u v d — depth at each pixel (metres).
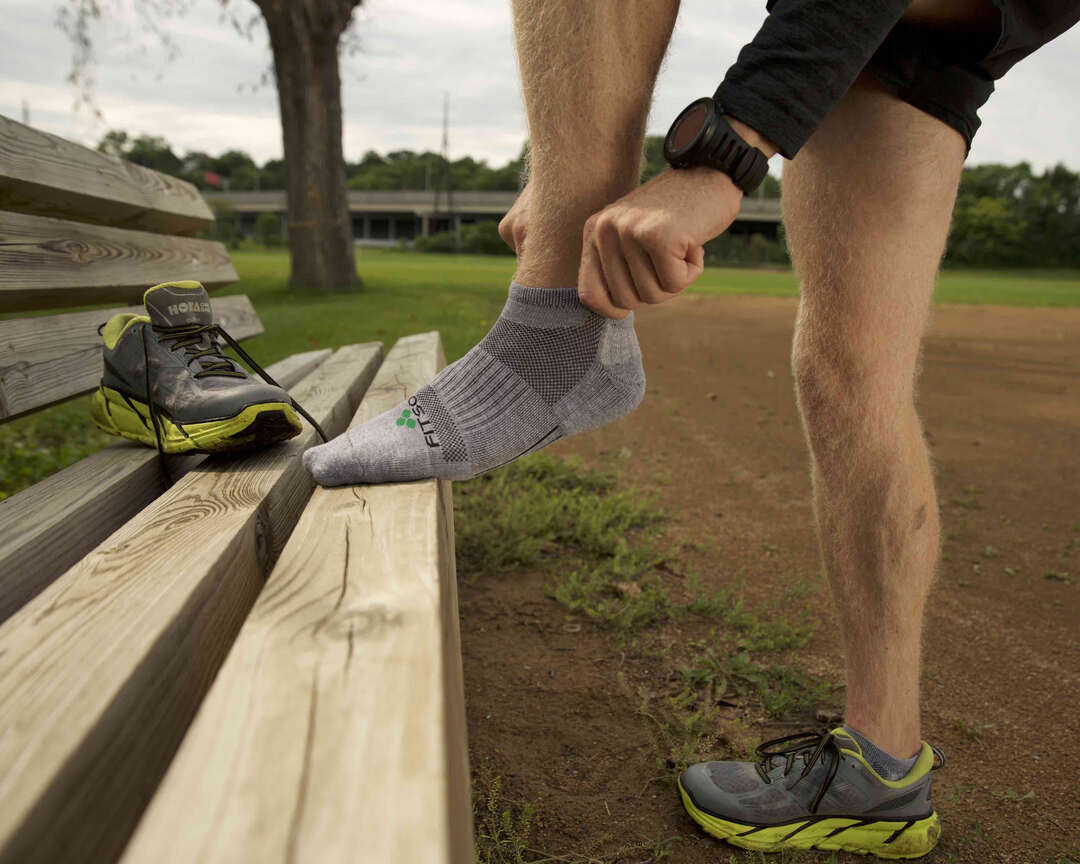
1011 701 1.72
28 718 0.51
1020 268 75.81
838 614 1.23
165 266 2.70
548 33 0.91
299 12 11.66
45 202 2.22
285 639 0.63
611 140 0.96
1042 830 1.32
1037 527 2.90
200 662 0.75
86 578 0.76
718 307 15.26
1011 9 0.98
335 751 0.48
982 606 2.21
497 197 78.94
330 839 0.40
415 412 1.12
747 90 0.85
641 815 1.33
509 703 1.66
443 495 1.22
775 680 1.77
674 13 0.94
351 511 0.99
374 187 96.25
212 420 1.35
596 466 3.56
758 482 3.40
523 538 2.45
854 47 0.84
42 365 1.81
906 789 1.22
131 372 1.49
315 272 12.66
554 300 1.05
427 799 0.43
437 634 0.64
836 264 1.12
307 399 1.98
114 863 0.53
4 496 2.71
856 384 1.14
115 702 0.54
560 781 1.41
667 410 5.02
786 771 1.28
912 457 1.15
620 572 2.29
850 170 1.10
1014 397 5.81
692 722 1.55
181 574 0.77
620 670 1.81
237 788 0.44
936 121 1.07
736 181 0.86
